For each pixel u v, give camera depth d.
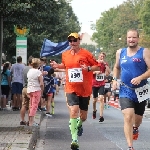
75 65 9.59
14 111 18.56
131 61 8.59
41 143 11.32
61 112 21.66
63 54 9.76
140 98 8.63
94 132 13.55
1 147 9.18
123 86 8.70
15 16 17.86
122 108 8.64
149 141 11.59
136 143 11.22
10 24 20.12
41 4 18.14
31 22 18.36
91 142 11.45
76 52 9.66
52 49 18.44
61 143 11.31
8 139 10.30
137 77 8.46
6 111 18.61
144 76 8.46
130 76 8.62
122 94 8.70
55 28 39.34
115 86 8.79
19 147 9.18
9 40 31.73
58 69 10.54
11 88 19.58
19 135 11.03
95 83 16.42
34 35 34.56
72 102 9.59
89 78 9.74
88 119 17.89
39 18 18.47
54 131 13.86
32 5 16.28
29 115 13.09
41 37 34.78
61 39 40.69
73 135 9.50
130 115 8.53
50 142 11.48
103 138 12.20
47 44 18.45
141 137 12.35
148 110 25.23
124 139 12.01
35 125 13.20
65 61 9.67
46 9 18.48
